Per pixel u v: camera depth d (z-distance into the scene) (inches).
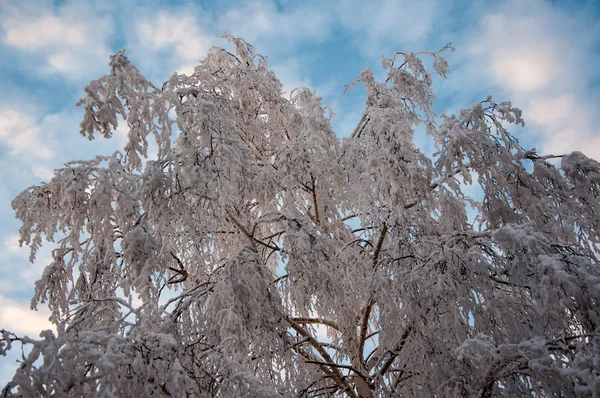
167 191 162.9
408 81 243.8
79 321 156.2
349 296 172.6
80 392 110.5
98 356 113.2
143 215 164.4
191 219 167.2
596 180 167.0
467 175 169.3
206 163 165.5
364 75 221.9
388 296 167.8
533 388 126.7
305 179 200.1
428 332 156.4
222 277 161.6
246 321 158.1
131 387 116.7
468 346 127.0
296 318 194.9
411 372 164.4
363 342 195.3
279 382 164.9
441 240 161.8
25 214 163.2
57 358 109.7
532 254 135.7
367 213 201.5
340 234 214.2
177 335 151.6
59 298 183.9
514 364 125.6
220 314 153.3
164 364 122.6
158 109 166.4
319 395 180.7
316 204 211.3
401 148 172.4
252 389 126.3
